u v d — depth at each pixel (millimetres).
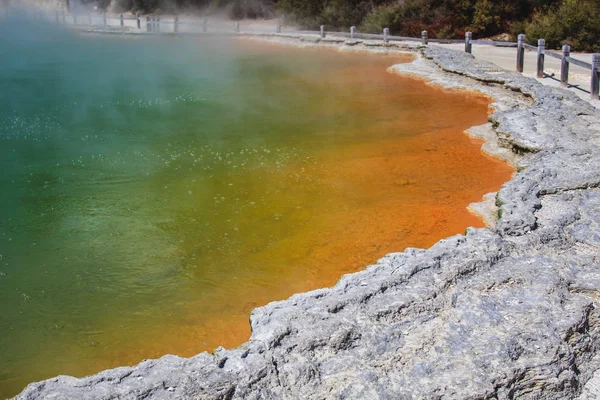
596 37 19516
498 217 6371
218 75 17625
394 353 3887
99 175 8633
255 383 3570
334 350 3900
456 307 4363
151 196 7820
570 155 7926
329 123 11445
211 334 4949
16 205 7559
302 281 5707
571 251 5359
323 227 6824
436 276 4727
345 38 24438
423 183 8156
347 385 3609
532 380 3756
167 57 22344
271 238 6582
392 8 26250
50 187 8172
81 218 7188
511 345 3904
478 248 5145
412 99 13438
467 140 10102
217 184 8219
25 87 16156
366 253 6188
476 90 13828
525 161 8117
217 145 10062
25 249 6449
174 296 5520
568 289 4664
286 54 22438
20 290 5668
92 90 15461
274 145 10008
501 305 4402
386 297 4418
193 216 7188
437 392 3566
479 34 24484
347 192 7871
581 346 4141
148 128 11273
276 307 4391
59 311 5328
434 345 3965
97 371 4547
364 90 14664
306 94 14312
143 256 6254
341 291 4566
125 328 5066
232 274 5867
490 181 8141
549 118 9844
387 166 8875
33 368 4594
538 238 5414
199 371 3613
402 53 21172
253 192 7902
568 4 20328
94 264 6125
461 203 7406
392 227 6777
